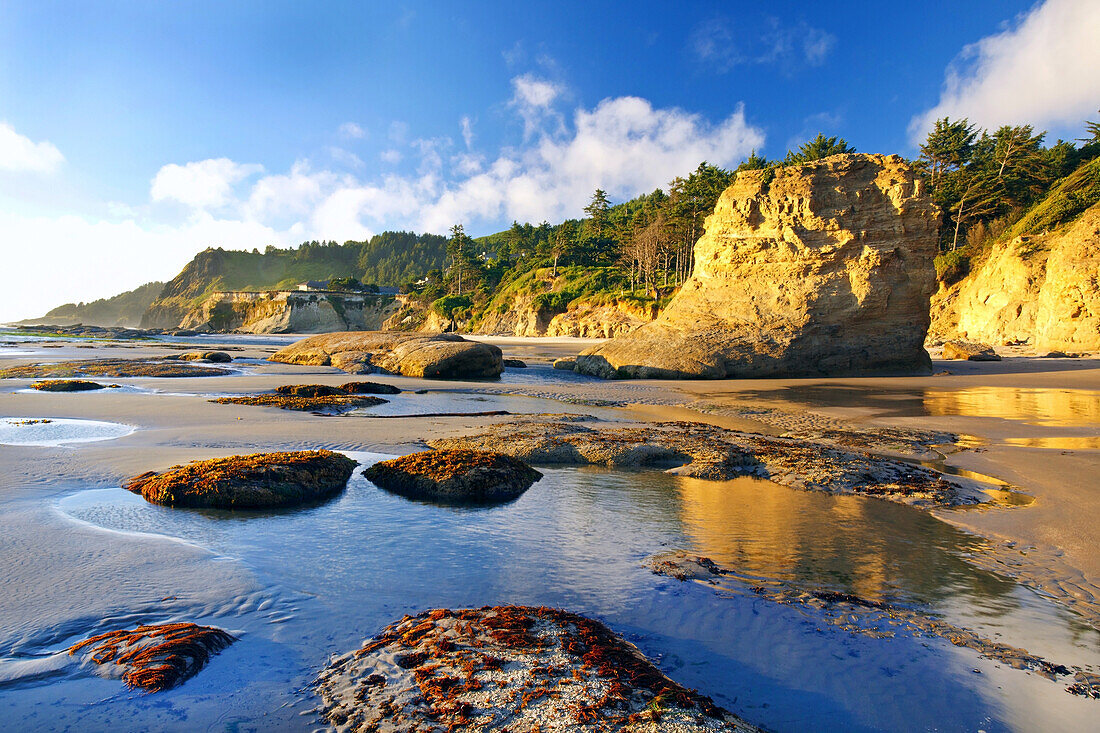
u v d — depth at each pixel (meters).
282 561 5.52
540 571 5.43
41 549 5.48
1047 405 17.39
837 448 11.31
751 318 28.14
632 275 88.44
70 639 3.92
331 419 14.17
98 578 4.90
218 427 12.56
